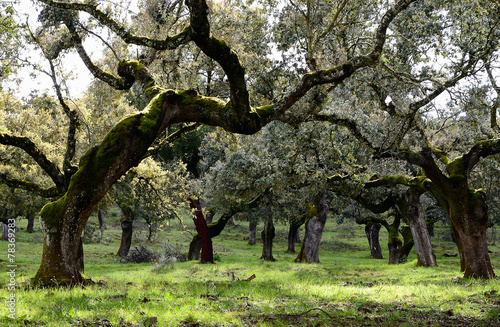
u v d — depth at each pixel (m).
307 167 20.06
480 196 14.38
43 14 12.89
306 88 11.02
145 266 24.45
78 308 6.42
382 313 6.76
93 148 10.12
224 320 5.65
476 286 11.46
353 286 12.59
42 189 16.22
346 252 44.59
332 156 19.17
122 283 10.93
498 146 14.34
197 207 27.19
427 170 14.80
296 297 8.62
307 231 28.17
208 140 27.83
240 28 14.00
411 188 24.55
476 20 13.50
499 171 20.16
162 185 18.47
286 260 32.28
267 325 5.44
